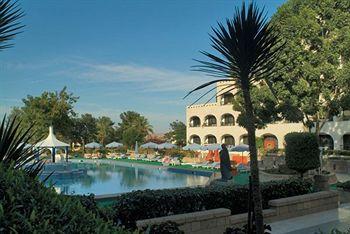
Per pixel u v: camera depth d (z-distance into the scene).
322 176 14.04
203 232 8.98
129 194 9.04
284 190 11.87
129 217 8.62
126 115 96.06
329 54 23.08
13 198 2.63
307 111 24.31
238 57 5.89
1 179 2.82
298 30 23.03
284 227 10.20
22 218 2.50
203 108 62.38
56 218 2.73
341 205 13.41
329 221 10.88
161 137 102.19
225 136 59.81
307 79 23.89
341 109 24.62
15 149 4.30
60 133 54.84
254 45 5.83
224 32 5.89
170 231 6.85
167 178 32.12
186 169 36.75
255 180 6.03
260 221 5.99
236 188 10.53
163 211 9.12
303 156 17.12
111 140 90.31
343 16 23.27
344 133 40.81
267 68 6.16
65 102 54.44
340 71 22.91
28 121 49.44
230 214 9.57
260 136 52.09
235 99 26.81
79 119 79.12
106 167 43.53
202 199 9.77
